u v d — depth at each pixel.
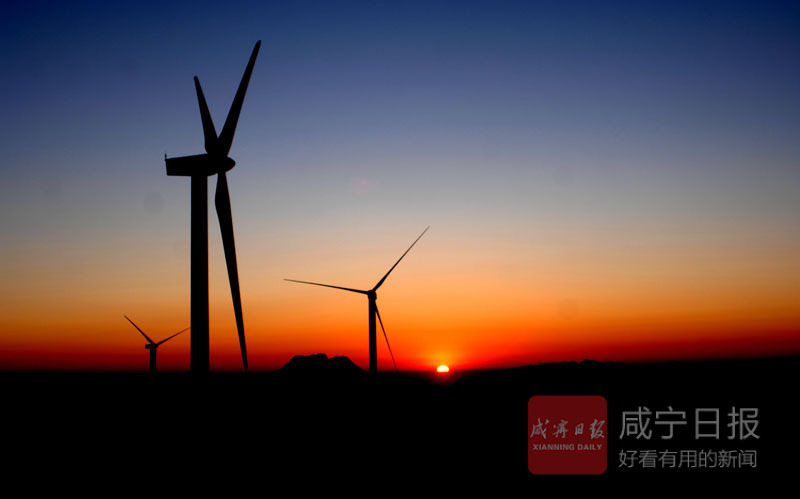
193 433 26.05
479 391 162.25
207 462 26.80
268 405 115.06
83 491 35.81
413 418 97.25
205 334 25.17
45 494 35.41
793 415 97.44
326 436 70.12
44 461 50.84
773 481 49.53
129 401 144.88
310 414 100.12
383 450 59.59
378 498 35.19
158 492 32.88
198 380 25.00
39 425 89.44
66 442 65.50
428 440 69.94
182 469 26.52
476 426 87.94
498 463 55.09
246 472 42.59
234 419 85.00
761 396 126.50
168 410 64.56
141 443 60.94
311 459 51.12
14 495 35.47
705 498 42.12
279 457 51.25
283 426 80.00
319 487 38.06
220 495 31.00
